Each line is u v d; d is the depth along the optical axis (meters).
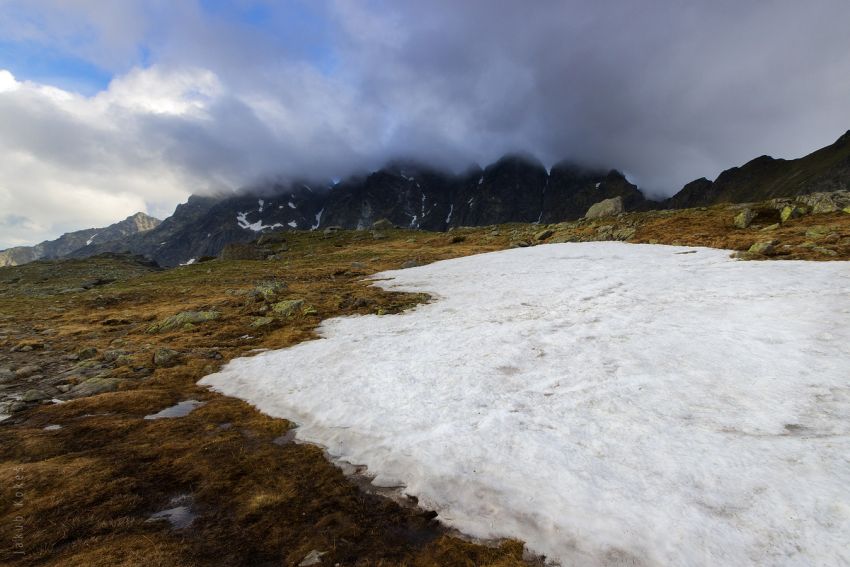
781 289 23.64
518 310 27.62
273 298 38.75
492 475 10.57
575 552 8.04
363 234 141.12
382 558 8.23
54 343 28.28
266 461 12.20
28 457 12.50
